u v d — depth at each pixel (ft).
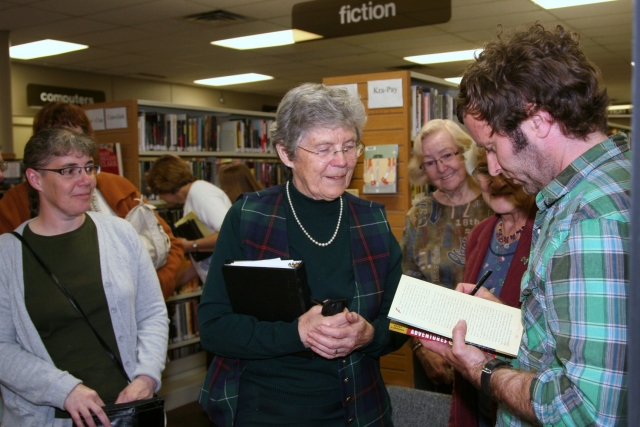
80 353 5.60
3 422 5.79
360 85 10.70
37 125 7.27
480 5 20.35
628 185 2.95
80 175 5.67
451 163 8.10
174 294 14.52
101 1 19.60
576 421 2.80
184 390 14.29
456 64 32.32
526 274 3.59
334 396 4.92
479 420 5.52
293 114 4.89
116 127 14.87
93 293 5.73
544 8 20.81
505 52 3.32
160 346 6.12
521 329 3.96
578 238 2.91
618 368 2.72
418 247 8.48
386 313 5.37
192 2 19.95
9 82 23.11
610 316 2.75
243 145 18.11
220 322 4.93
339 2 13.03
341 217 5.28
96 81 34.30
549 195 3.26
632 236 1.47
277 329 4.66
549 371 3.15
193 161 16.58
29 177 5.71
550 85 3.08
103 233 6.04
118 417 5.09
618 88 38.37
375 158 10.44
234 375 4.99
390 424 5.40
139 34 24.54
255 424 4.87
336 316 4.52
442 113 12.10
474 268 6.07
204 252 12.51
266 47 27.58
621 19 22.24
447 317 4.11
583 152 3.19
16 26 22.66
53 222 5.79
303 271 4.72
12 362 5.37
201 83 39.47
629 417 1.52
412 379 9.90
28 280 5.54
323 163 4.86
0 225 6.67
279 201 5.25
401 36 25.09
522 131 3.25
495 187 5.65
